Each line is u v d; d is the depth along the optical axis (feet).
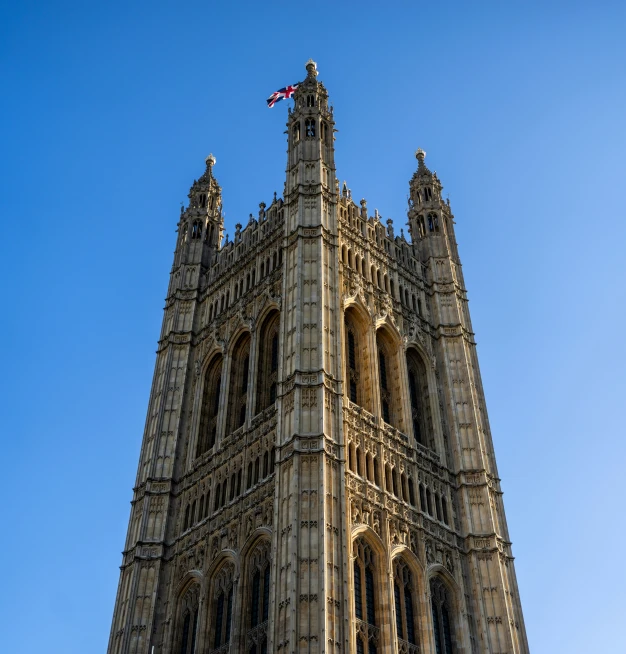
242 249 244.01
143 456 214.48
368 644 158.81
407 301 234.38
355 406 191.72
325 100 254.06
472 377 226.58
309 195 223.51
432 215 267.39
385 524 176.55
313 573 153.69
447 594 182.60
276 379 202.28
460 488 202.69
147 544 192.34
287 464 171.22
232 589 172.14
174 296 247.91
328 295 203.10
